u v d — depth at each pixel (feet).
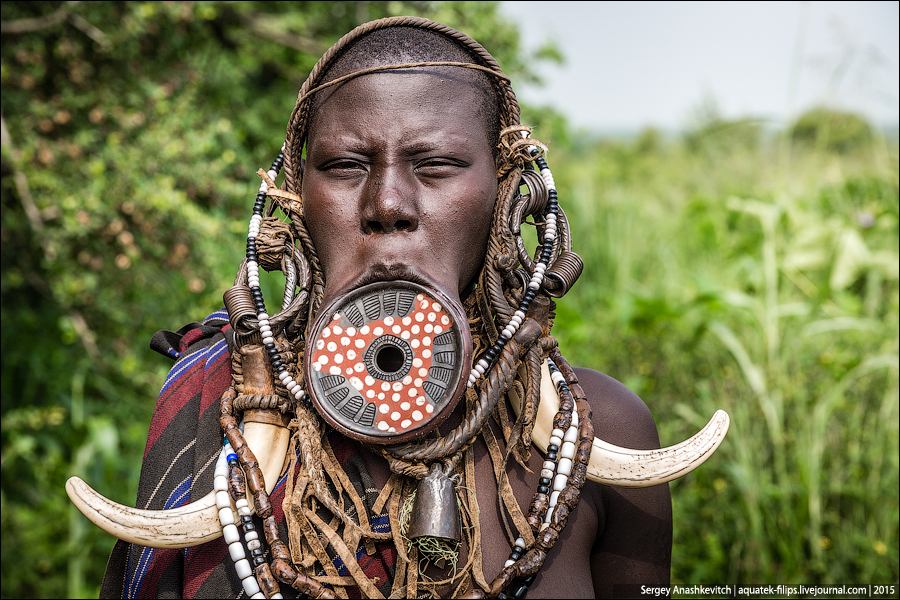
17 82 11.28
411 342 3.10
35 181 10.52
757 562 9.10
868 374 10.55
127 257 11.17
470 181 3.24
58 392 12.39
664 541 3.69
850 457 9.78
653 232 17.48
